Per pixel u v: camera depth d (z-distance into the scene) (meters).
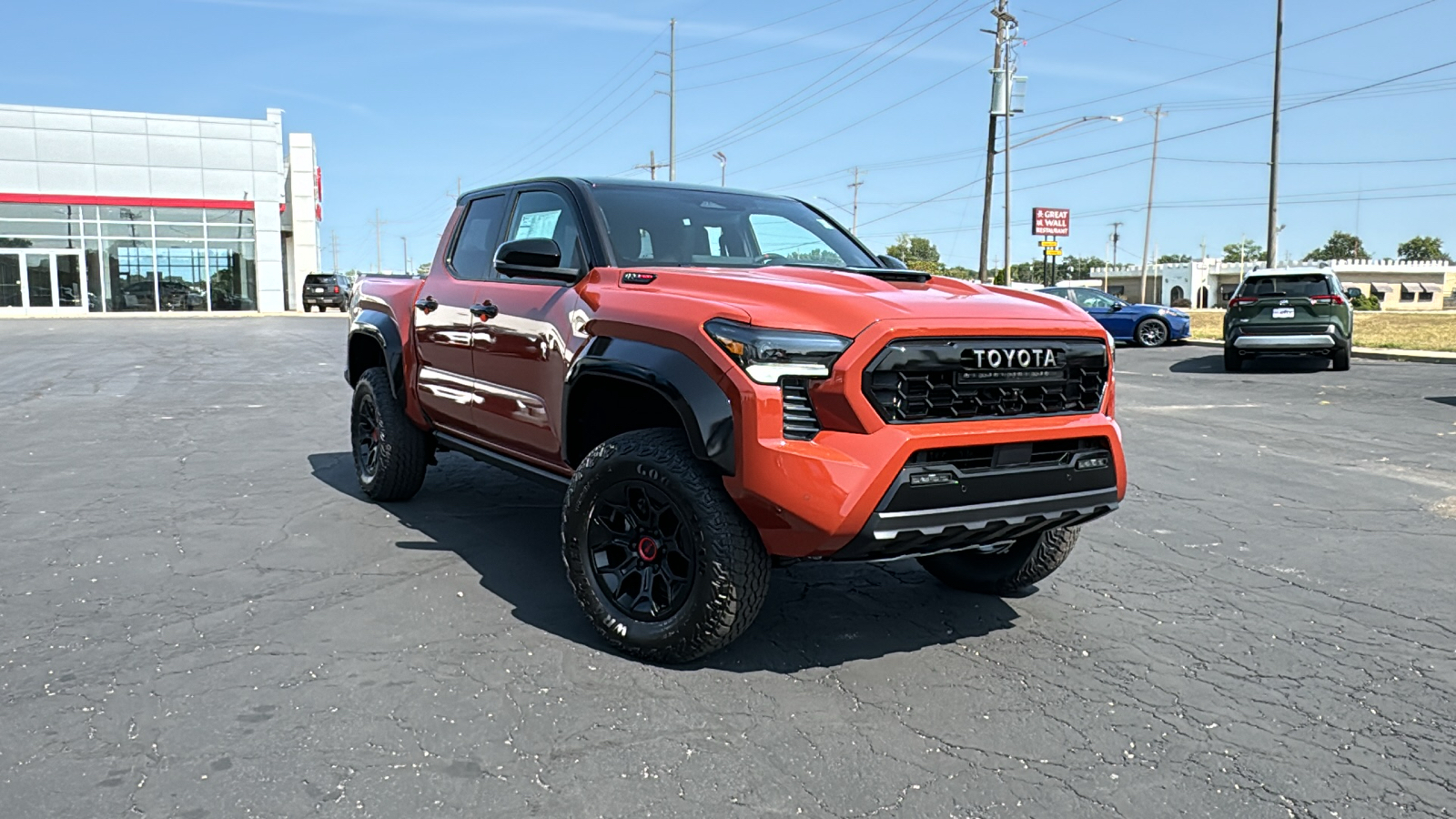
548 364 4.09
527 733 2.99
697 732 3.02
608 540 3.66
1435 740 3.07
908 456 3.14
